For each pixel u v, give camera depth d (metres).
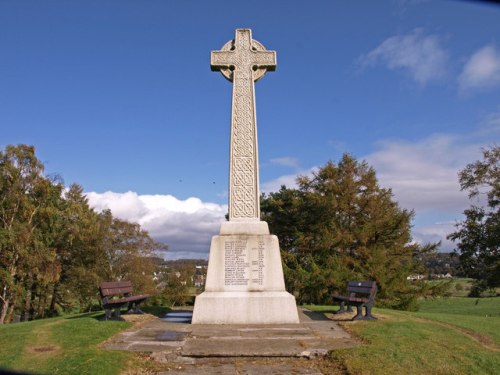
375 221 29.66
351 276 24.67
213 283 10.97
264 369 6.98
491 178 31.61
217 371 6.85
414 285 29.02
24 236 31.98
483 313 28.09
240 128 12.24
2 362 7.25
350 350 7.72
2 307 34.00
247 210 11.63
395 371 6.78
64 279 40.19
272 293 10.84
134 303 14.05
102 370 6.61
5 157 33.62
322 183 32.28
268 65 12.83
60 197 39.31
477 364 7.26
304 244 30.80
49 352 7.81
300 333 9.34
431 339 8.68
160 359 7.45
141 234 42.06
